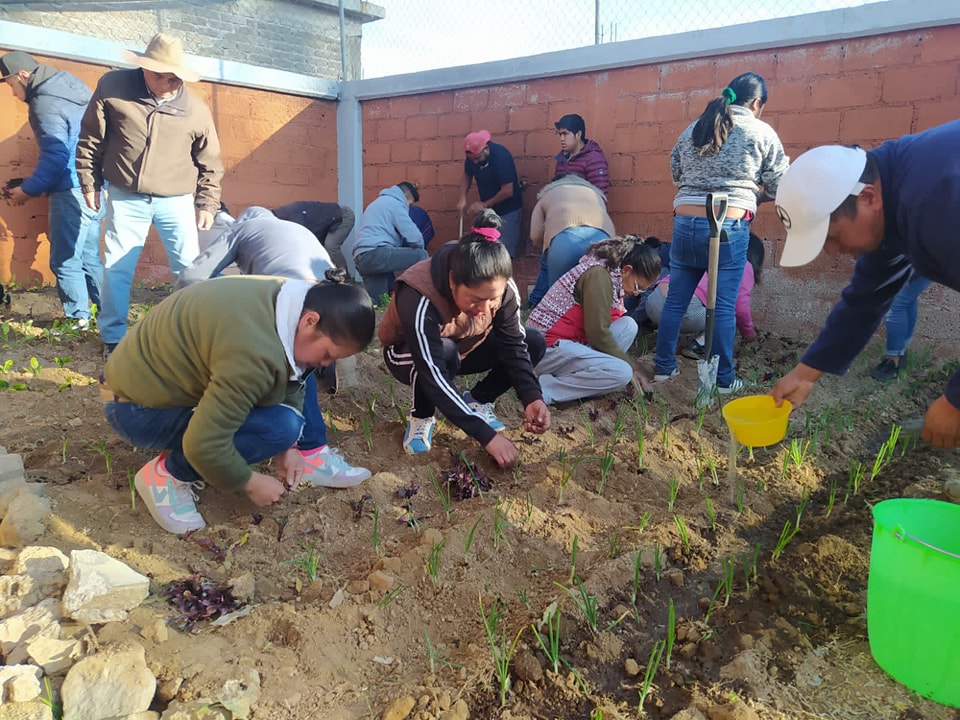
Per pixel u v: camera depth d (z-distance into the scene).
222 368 2.15
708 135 3.94
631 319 4.34
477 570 2.40
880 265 2.43
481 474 3.02
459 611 2.24
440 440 3.43
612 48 5.96
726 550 2.63
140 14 9.96
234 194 7.39
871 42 4.95
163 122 4.30
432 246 7.67
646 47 5.80
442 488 2.96
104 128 4.23
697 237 4.12
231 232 3.54
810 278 5.47
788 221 2.14
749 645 2.16
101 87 4.19
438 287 2.78
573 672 2.00
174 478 2.51
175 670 1.89
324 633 2.08
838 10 4.97
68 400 3.62
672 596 2.38
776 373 4.71
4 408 3.51
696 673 2.07
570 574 2.40
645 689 1.94
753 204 4.11
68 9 8.35
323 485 2.91
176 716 1.72
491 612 2.19
